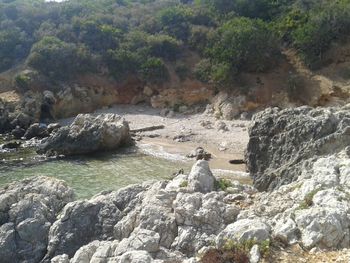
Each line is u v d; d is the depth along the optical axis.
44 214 18.09
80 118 41.81
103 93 63.19
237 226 13.65
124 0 90.94
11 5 76.56
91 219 17.25
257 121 29.02
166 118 54.16
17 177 32.22
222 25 64.69
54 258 14.90
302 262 12.19
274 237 13.30
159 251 13.94
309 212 13.79
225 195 17.53
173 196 16.86
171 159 37.22
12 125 50.75
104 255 13.91
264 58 55.09
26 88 59.31
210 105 55.75
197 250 14.20
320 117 25.39
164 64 62.78
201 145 41.56
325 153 23.56
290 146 25.98
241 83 54.91
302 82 51.44
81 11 77.19
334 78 51.22
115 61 64.38
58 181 20.45
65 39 67.75
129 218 16.41
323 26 53.56
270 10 66.62
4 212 18.20
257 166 28.53
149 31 71.12
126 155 38.94
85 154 39.47
